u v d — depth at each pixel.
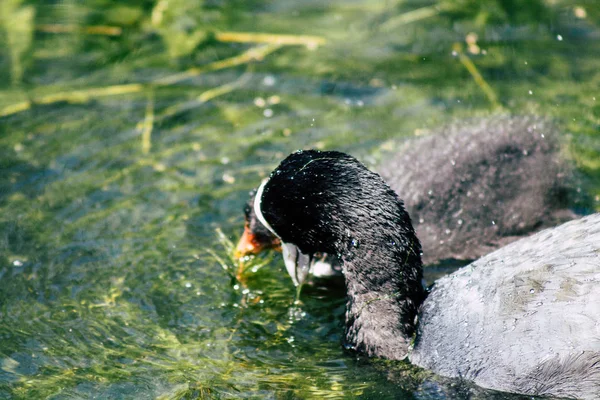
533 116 11.80
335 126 12.54
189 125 12.75
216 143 12.29
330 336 9.10
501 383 7.82
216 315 9.32
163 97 13.52
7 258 10.05
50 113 13.14
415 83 13.53
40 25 15.55
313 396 8.04
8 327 8.98
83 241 10.36
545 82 13.30
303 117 12.81
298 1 16.39
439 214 10.52
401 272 8.77
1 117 13.04
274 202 8.98
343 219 8.79
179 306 9.41
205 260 10.15
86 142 12.38
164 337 8.90
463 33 14.84
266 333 9.09
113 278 9.78
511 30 14.80
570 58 13.90
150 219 10.79
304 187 8.80
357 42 14.82
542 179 10.76
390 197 8.77
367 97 13.26
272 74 14.02
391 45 14.66
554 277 7.81
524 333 7.73
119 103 13.39
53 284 9.66
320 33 15.15
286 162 8.95
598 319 7.47
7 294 9.48
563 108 12.55
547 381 7.66
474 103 12.86
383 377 8.35
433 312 8.53
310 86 13.64
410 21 15.40
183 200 11.14
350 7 16.08
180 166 11.80
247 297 9.65
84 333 8.91
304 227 9.05
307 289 9.94
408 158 11.21
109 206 11.01
